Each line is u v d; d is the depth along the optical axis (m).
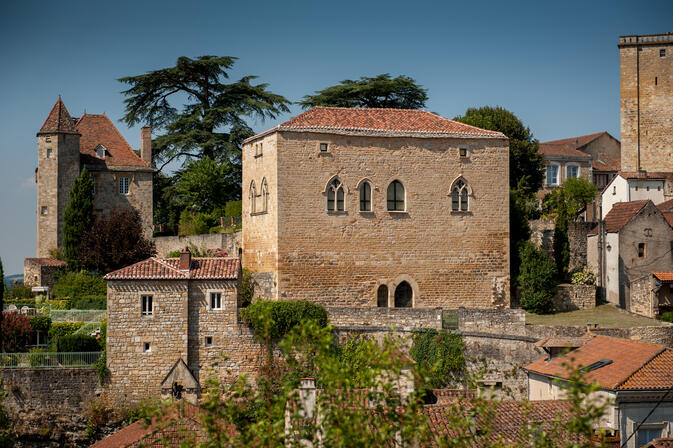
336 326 52.19
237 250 68.69
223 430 21.78
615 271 67.69
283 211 57.53
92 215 74.81
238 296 50.88
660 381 34.38
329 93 88.12
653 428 33.81
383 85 86.62
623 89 96.94
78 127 82.56
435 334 52.09
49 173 76.38
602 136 107.81
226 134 89.94
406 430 20.50
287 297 57.34
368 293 59.00
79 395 49.47
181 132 89.12
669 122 95.50
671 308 63.75
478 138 61.19
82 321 58.38
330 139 58.47
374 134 59.22
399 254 59.62
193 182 85.94
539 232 71.44
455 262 60.69
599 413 19.67
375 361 21.72
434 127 61.38
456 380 51.38
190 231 80.88
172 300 49.91
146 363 49.53
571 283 67.25
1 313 54.44
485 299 61.22
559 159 96.38
